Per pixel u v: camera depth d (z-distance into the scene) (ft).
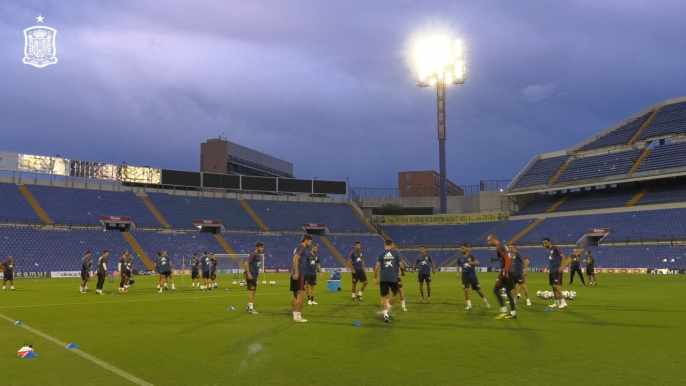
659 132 219.00
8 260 91.66
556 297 53.83
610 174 215.72
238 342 32.35
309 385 21.74
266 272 201.67
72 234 184.75
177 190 242.17
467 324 40.70
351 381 22.38
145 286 103.09
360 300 64.59
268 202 254.88
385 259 42.78
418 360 26.71
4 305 59.82
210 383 22.08
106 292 84.58
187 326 40.04
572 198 237.45
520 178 252.01
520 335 34.96
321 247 226.99
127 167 225.76
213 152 335.67
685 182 210.38
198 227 220.23
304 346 30.83
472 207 268.21
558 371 24.14
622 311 50.19
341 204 269.85
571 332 36.22
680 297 67.72
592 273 99.91
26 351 27.86
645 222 193.77
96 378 22.99
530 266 198.39
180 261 191.72
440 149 248.32
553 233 213.25
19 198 194.39
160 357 27.61
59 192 207.41
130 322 42.80
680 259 168.45
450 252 232.53
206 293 81.41
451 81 240.32
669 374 23.43
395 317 45.80
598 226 204.33
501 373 23.80
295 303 43.01
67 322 43.06
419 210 277.23
